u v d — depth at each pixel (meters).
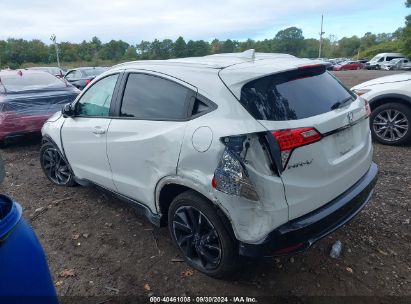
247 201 2.56
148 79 3.43
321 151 2.69
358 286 2.95
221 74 2.87
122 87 3.68
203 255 3.05
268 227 2.57
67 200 4.73
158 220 3.37
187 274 3.17
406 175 4.99
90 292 3.02
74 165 4.48
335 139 2.85
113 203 4.57
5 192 5.07
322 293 2.89
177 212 3.13
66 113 4.30
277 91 2.74
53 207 4.55
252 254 2.63
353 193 3.02
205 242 3.01
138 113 3.46
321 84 3.06
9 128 6.83
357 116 3.05
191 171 2.84
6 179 5.59
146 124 3.29
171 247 3.58
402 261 3.22
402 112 6.16
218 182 2.63
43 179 5.52
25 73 8.11
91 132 3.96
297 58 3.42
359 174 3.20
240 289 2.97
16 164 6.34
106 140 3.74
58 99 7.30
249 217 2.59
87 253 3.55
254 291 2.95
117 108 3.69
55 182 5.21
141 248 3.59
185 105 3.02
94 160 4.03
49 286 1.77
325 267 3.19
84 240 3.78
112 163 3.75
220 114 2.75
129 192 3.67
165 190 3.23
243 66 2.95
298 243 2.65
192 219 3.04
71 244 3.72
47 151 5.12
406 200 4.25
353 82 22.23
